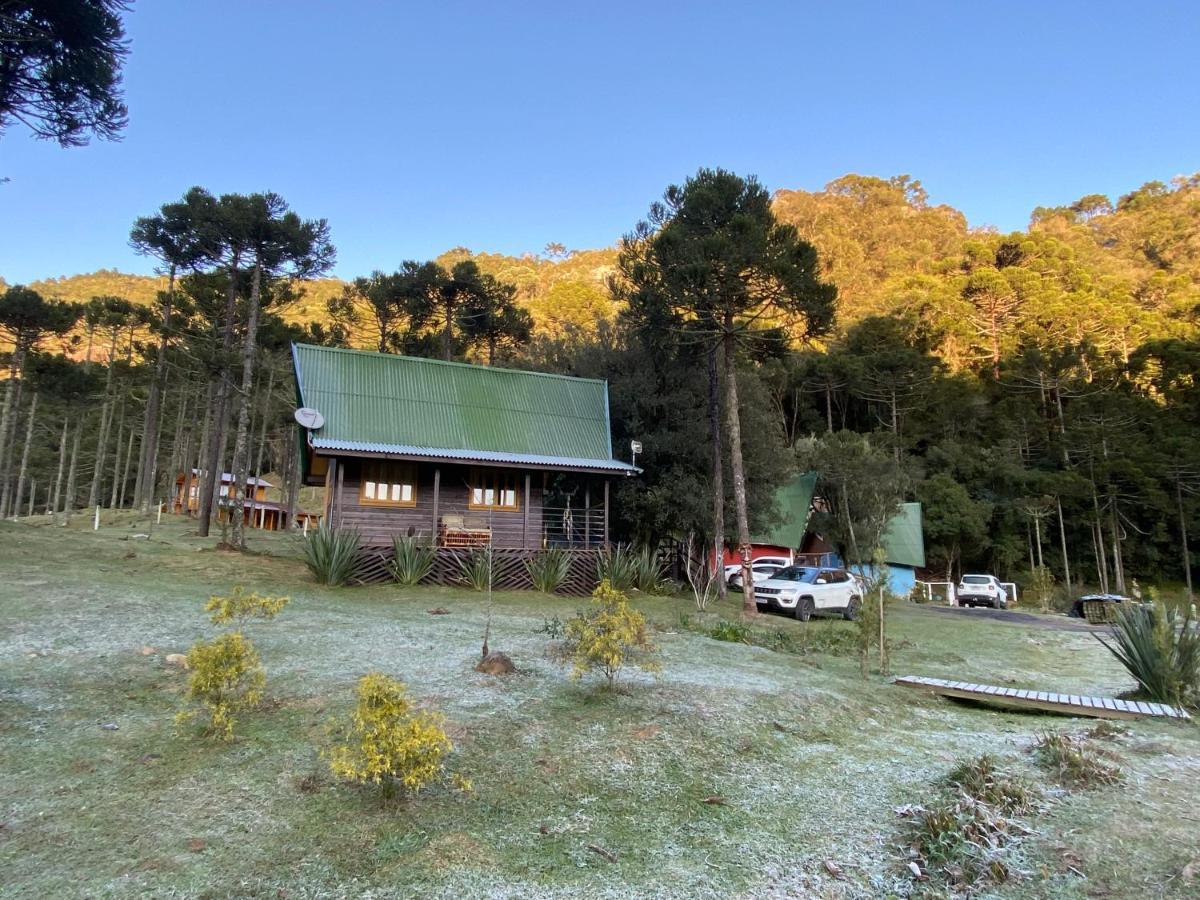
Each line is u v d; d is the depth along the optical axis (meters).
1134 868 3.89
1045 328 57.19
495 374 19.38
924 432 47.81
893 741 6.33
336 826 4.00
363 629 9.59
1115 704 7.86
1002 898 3.59
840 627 15.73
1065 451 42.75
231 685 5.34
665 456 21.97
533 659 8.20
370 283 33.94
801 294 16.72
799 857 3.98
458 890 3.44
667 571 22.06
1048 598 32.44
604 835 4.13
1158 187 118.06
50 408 46.50
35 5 8.17
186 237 20.69
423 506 17.20
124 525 30.28
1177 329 55.44
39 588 10.75
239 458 19.42
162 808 4.11
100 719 5.41
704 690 7.11
